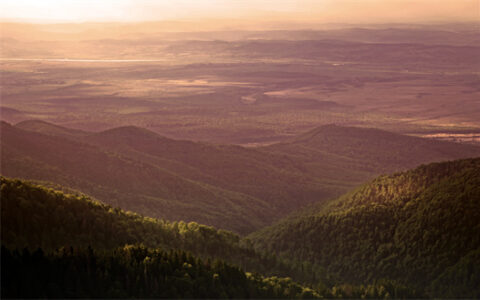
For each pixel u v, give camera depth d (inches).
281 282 5147.6
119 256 4810.5
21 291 3993.6
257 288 4840.1
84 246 5059.1
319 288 5201.8
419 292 5280.5
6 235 4741.6
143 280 4510.3
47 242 4913.9
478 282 5157.5
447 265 5570.9
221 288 4672.7
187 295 4473.4
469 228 5738.2
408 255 5925.2
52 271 4284.0
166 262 4803.2
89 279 4338.1
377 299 5108.3
